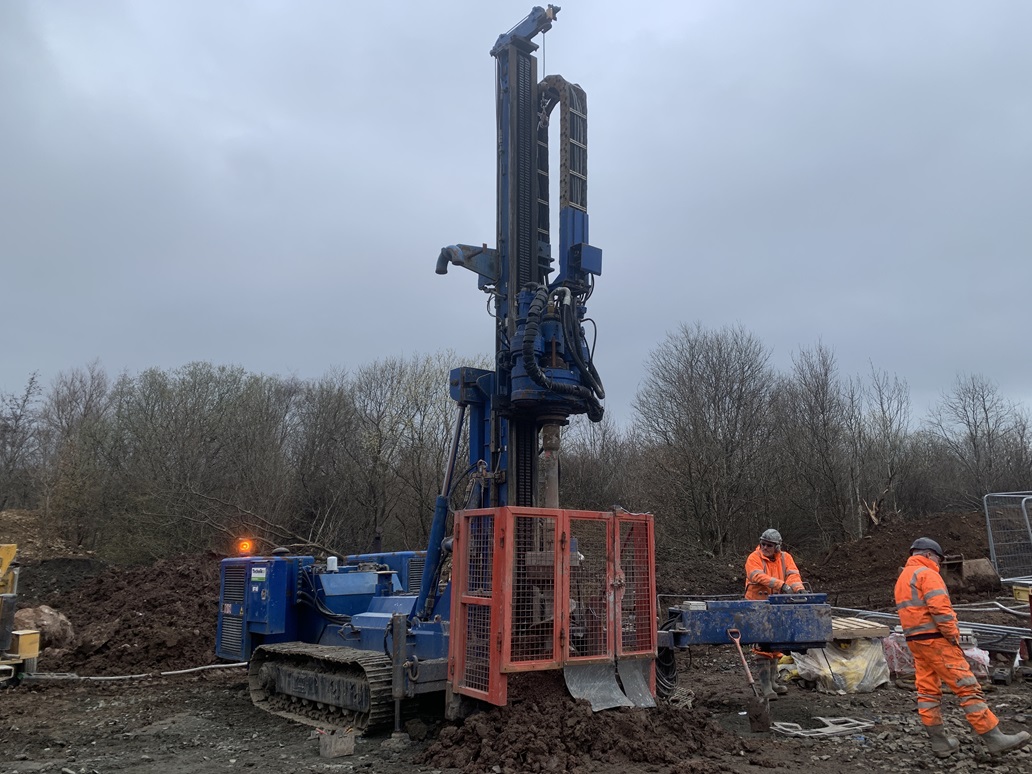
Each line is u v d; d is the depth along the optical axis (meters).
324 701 7.95
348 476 32.00
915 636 6.45
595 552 6.91
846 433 32.09
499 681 6.24
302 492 31.73
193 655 12.55
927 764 6.12
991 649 10.52
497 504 7.83
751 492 31.12
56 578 19.50
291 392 34.62
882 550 22.25
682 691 8.44
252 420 31.61
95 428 30.44
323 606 9.06
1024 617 11.10
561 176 8.20
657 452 31.86
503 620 6.29
